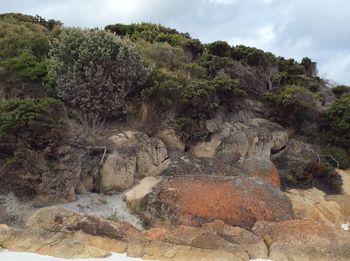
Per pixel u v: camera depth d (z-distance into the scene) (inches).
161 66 908.0
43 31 995.9
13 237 537.3
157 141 729.6
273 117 930.1
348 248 550.6
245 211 615.5
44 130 618.2
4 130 605.9
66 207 613.3
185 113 792.9
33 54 848.9
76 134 677.9
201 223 588.4
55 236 537.6
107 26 1171.3
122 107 754.2
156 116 775.1
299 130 959.6
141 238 538.9
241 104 881.5
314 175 822.5
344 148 949.2
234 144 805.2
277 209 639.1
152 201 614.5
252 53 1105.4
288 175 804.6
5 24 946.1
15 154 597.0
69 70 725.9
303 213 699.4
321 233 569.0
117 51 753.0
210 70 1002.7
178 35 1176.2
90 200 641.6
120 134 725.3
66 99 725.9
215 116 812.0
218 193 631.2
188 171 716.7
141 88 780.6
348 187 846.5
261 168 781.9
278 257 542.3
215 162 749.9
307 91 998.4
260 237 569.6
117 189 671.1
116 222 564.1
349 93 1173.7
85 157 671.1
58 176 623.2
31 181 612.4
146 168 707.4
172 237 539.8
